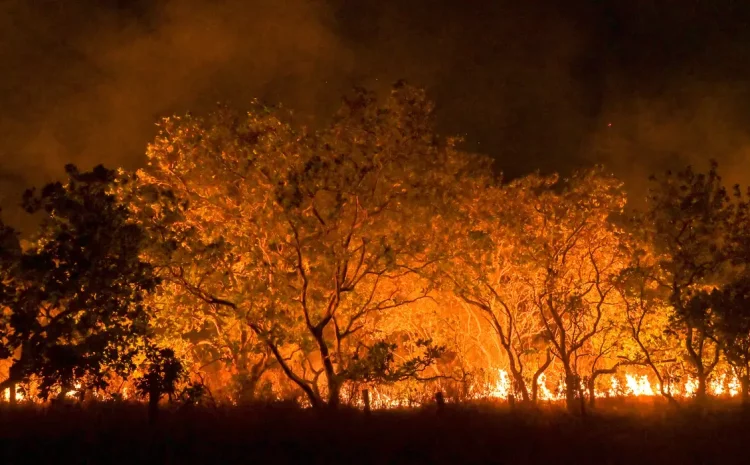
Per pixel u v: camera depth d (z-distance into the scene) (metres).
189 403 18.53
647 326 27.81
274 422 17.67
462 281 26.94
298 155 23.67
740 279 24.98
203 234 24.56
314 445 16.14
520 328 31.62
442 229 25.41
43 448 14.89
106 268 17.67
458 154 25.78
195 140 25.05
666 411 23.73
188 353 26.95
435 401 24.11
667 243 26.34
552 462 15.76
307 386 22.92
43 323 19.44
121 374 18.48
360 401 25.28
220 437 16.27
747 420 20.05
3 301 17.17
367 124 24.20
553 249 28.88
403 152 24.39
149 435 15.96
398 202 24.47
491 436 17.30
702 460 15.90
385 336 31.80
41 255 17.12
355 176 23.89
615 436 18.59
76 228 17.56
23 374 17.61
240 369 25.23
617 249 28.69
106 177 18.23
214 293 23.61
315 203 23.55
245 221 24.44
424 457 15.73
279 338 22.78
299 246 23.47
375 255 24.17
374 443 16.38
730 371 27.62
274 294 23.14
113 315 17.97
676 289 26.08
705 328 24.31
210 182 25.02
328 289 24.00
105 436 15.77
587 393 29.48
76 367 17.59
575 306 27.44
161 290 23.56
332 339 26.44
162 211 22.17
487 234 27.45
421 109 24.48
